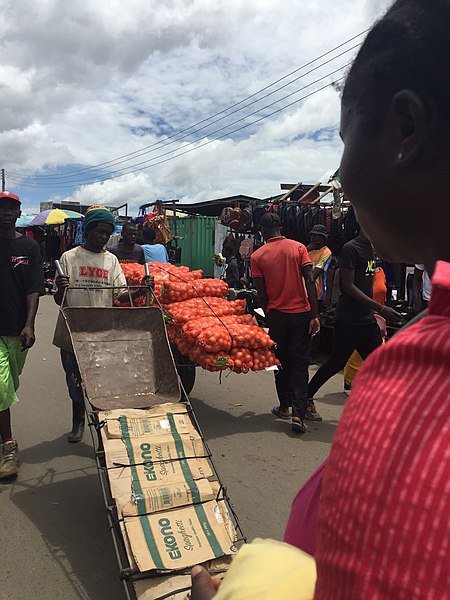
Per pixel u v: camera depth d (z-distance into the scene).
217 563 2.13
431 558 0.33
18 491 3.18
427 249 0.49
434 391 0.37
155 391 2.99
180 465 2.48
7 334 3.42
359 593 0.36
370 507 0.37
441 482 0.34
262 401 4.99
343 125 0.56
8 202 3.40
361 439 0.40
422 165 0.46
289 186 8.80
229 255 9.47
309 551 0.78
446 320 0.41
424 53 0.46
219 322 3.81
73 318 3.11
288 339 4.27
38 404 4.79
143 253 6.00
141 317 3.24
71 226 16.17
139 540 2.13
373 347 4.41
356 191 0.53
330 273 6.83
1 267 3.40
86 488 3.23
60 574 2.42
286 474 3.45
